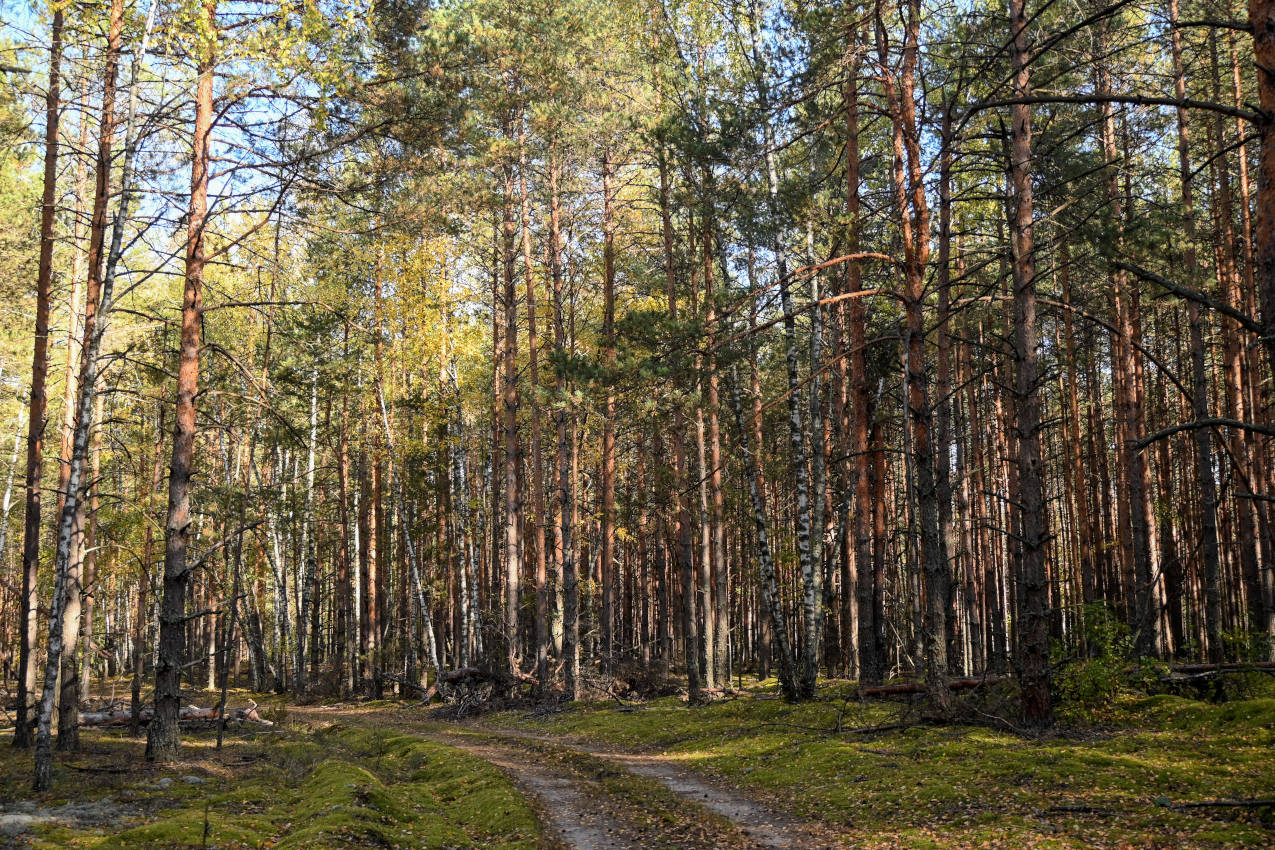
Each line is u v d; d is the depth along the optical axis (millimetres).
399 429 33656
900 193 15539
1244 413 20344
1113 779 10070
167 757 14781
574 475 32500
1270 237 6445
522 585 33312
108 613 42281
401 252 28500
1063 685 14195
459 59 15797
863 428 17594
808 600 19578
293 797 12164
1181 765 10445
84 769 13594
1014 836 8492
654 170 28969
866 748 13398
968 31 14430
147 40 13148
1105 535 26172
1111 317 22578
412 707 29578
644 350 18328
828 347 27719
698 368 17953
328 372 30688
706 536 26641
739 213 19734
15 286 18141
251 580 37406
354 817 10180
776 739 15672
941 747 12586
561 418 26250
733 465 30156
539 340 32219
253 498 31188
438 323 31312
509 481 27844
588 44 23297
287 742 19141
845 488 28266
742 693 23781
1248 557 18500
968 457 29875
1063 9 16625
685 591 23234
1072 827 8609
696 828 10172
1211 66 18203
